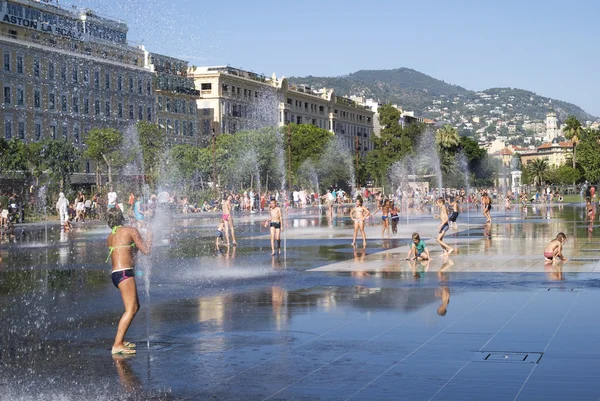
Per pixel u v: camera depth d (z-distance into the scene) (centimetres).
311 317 1179
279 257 2333
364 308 1257
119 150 8844
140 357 919
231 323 1141
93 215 6262
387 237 3189
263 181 10600
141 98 10788
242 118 13200
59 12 9344
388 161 13525
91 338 1052
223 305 1331
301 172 11494
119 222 985
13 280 1823
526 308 1218
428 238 3053
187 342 1002
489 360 856
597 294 1371
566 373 792
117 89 10250
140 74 10769
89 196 7656
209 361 887
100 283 1739
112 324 1164
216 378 807
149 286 1625
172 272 1914
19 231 4494
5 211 4212
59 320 1210
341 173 12050
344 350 927
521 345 931
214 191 8494
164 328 1112
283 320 1157
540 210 6450
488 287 1495
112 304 1384
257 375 815
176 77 11925
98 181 8269
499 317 1136
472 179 16388
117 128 10238
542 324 1071
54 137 9056
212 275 1838
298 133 11825
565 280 1588
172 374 829
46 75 8931
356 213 2711
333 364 855
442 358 870
